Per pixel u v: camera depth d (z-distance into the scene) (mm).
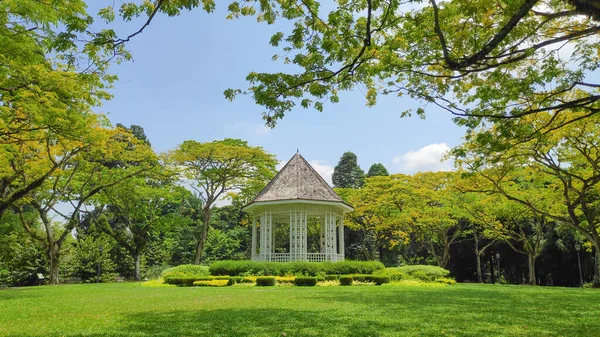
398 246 40875
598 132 13695
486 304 10922
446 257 33500
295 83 7719
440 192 29641
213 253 41406
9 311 9508
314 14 7016
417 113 9453
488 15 7539
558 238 30453
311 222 37438
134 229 34500
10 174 19000
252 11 7426
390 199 32375
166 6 6312
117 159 27094
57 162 21484
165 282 19875
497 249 37094
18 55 9867
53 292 16078
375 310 9352
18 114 13477
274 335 6305
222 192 32188
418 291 15242
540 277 38438
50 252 25156
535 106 8938
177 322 7629
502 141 9164
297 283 18062
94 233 35438
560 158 15359
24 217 27078
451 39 7805
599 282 25359
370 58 7570
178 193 32219
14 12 9258
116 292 15602
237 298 12367
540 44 6297
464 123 9102
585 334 6574
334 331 6648
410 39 7812
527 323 7672
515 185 21969
